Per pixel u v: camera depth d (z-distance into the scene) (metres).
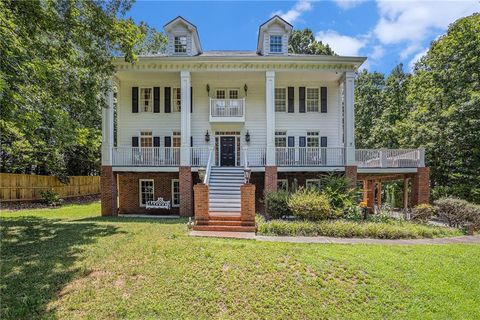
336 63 14.30
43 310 4.84
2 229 10.16
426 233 9.70
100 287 5.57
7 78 7.13
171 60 14.12
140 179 16.50
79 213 15.97
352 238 9.20
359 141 35.53
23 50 7.73
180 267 6.30
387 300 5.45
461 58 17.48
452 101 17.72
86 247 7.65
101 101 12.26
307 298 5.43
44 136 10.34
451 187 17.84
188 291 5.50
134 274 6.04
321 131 16.61
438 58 18.81
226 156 16.52
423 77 20.92
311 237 9.16
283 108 16.67
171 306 5.09
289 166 14.38
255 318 4.89
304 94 16.64
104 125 14.48
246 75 15.53
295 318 4.93
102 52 11.33
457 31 17.94
